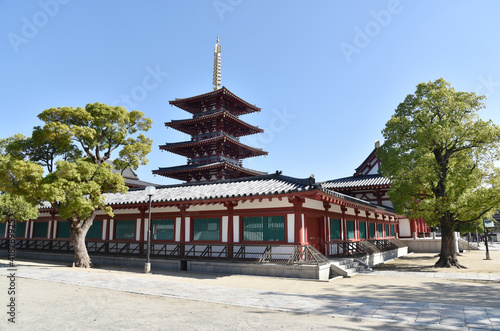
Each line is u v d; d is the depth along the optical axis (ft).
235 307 32.12
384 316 28.35
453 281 51.16
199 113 134.92
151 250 72.28
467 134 65.05
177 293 38.75
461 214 66.64
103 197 65.72
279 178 66.39
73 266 68.18
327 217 69.67
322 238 67.56
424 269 66.90
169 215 72.23
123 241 77.56
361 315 28.76
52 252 87.81
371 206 79.82
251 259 60.08
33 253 91.20
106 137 72.28
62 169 60.75
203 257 63.77
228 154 132.16
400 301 34.65
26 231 100.12
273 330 24.64
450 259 69.62
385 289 43.83
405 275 57.77
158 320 27.30
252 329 24.85
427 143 65.77
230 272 57.88
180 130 139.13
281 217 59.16
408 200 70.28
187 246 67.72
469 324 25.64
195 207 68.44
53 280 48.06
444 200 65.21
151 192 62.23
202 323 26.45
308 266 51.78
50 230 93.91
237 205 63.72
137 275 56.34
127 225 79.10
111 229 81.20
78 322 26.53
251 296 37.22
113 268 67.92
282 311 30.58
